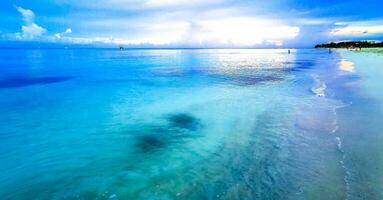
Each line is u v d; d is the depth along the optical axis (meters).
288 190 5.27
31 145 8.21
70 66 37.59
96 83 20.98
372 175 5.58
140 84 20.16
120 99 14.66
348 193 4.98
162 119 10.65
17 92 17.28
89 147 8.03
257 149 7.37
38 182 6.08
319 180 5.53
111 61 48.66
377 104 11.27
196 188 5.57
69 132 9.34
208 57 67.31
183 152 7.48
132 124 10.11
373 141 7.32
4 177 6.31
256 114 10.76
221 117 10.61
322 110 10.71
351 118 9.41
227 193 5.31
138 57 65.00
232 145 7.80
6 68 34.22
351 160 6.27
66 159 7.23
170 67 35.69
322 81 19.16
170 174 6.23
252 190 5.36
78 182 6.04
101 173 6.42
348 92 14.19
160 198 5.30
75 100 14.58
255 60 52.44
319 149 7.04
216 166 6.52
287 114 10.50
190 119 10.55
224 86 18.41
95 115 11.41
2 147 8.05
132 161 7.02
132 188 5.72
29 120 10.77
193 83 20.19
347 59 42.81
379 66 28.12
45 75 26.67
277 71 28.61
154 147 7.90
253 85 18.55
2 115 11.51
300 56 68.94
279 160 6.60
